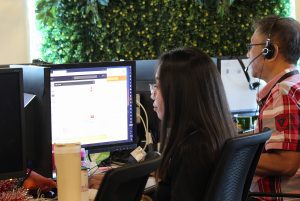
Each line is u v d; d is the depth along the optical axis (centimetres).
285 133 208
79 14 412
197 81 165
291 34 225
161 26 423
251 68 248
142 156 225
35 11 401
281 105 210
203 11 429
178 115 166
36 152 191
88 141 214
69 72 206
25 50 420
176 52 171
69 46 419
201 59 169
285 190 214
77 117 210
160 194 162
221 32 436
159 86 171
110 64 214
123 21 418
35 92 191
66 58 420
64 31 416
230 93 307
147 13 420
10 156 166
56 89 204
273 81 223
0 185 164
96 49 420
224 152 143
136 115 225
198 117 162
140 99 257
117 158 239
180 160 157
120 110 220
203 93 165
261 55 231
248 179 172
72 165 137
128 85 221
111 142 219
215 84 167
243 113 311
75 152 138
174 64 168
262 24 232
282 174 211
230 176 152
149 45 425
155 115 252
